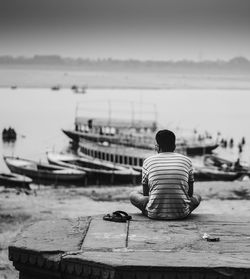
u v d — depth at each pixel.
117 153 54.34
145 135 78.44
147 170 7.46
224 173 43.38
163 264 5.47
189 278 5.45
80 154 62.25
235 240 6.39
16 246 6.05
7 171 56.16
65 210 20.20
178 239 6.42
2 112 159.25
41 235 6.49
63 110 178.75
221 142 86.44
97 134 79.62
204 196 18.89
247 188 20.58
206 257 5.73
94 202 22.20
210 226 7.02
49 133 104.81
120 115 180.25
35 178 43.00
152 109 194.50
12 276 10.87
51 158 55.75
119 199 23.55
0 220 18.12
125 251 5.94
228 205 16.83
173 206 7.29
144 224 7.07
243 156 75.56
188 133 106.81
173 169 7.35
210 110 184.88
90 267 5.62
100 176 42.25
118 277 5.47
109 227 6.90
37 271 5.97
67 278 5.81
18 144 86.75
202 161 58.78
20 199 23.39
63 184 42.25
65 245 6.12
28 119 137.25
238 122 138.62
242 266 5.41
